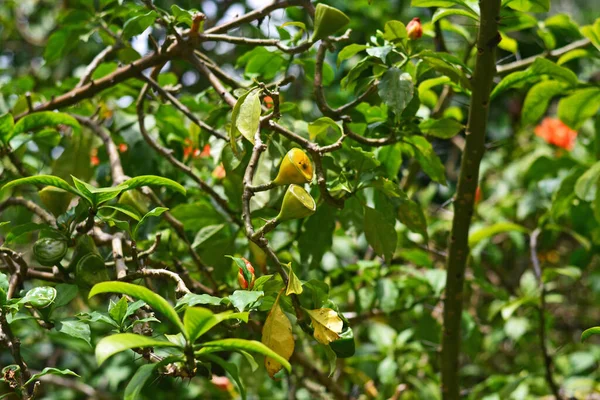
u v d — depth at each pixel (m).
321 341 2.39
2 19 4.66
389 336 3.36
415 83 2.76
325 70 2.96
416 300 3.23
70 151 2.96
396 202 2.77
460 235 2.79
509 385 3.27
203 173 3.12
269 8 2.84
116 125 3.09
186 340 2.25
